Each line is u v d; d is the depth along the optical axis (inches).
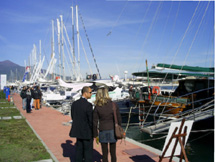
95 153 234.7
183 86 542.0
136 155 226.2
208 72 459.2
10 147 251.3
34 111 636.7
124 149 249.8
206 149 349.1
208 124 383.2
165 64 487.2
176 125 155.6
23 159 208.2
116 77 794.8
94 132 167.8
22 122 434.6
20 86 2204.7
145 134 468.4
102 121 166.7
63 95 948.0
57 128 382.3
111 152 169.3
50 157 217.0
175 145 157.6
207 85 491.2
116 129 163.2
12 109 671.8
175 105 466.6
